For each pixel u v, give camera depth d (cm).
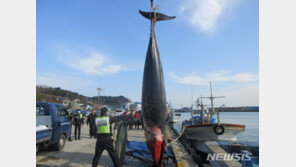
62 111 735
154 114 467
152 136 477
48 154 619
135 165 537
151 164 547
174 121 2842
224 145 426
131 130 1427
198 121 1293
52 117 615
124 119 556
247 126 2959
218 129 917
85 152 659
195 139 1062
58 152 650
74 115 933
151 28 532
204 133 997
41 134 525
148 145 495
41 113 608
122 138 540
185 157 623
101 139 439
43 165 502
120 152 528
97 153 443
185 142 1247
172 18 545
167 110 547
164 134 493
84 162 542
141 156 628
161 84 481
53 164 514
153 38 520
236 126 955
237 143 432
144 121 488
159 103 469
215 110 1074
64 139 713
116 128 543
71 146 757
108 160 572
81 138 980
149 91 473
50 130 582
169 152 737
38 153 629
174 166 565
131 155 635
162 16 538
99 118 454
